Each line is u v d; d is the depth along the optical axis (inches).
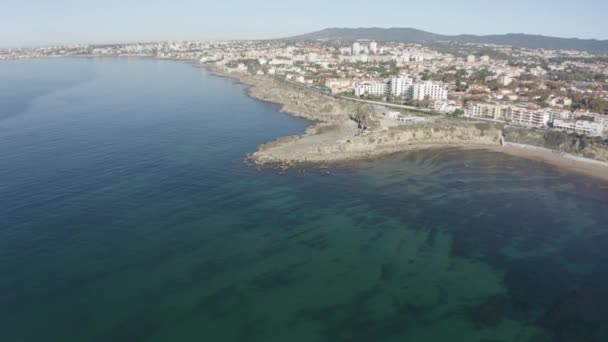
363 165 6520.7
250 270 3599.9
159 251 3828.7
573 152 7386.8
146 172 5733.3
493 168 6560.0
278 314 3088.1
